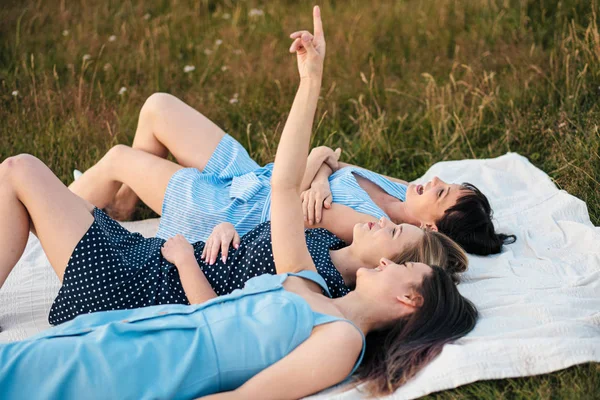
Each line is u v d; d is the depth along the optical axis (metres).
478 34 4.98
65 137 4.07
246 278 2.53
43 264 3.06
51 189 2.47
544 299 2.52
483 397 2.09
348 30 5.28
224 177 3.13
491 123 4.15
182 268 2.50
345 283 2.70
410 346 2.23
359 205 2.94
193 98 4.59
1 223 2.44
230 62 4.99
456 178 3.59
